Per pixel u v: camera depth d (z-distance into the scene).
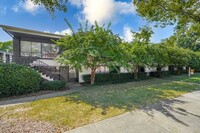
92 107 5.35
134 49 12.77
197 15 5.13
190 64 23.83
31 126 3.85
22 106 5.70
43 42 14.24
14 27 11.29
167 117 4.42
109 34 9.82
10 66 7.87
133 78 15.15
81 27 9.94
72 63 9.55
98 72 13.52
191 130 3.60
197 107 5.42
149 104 5.76
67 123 4.01
